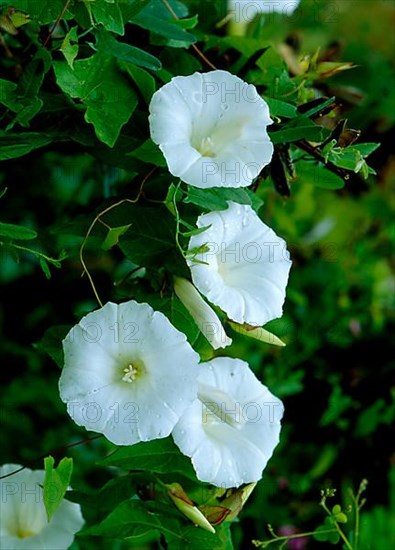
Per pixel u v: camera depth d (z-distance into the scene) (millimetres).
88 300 886
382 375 950
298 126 653
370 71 895
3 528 675
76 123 650
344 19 920
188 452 611
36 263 883
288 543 932
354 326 978
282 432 958
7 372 946
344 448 952
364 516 935
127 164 646
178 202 635
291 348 956
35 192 853
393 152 904
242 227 624
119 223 640
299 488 950
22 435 940
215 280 604
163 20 644
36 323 910
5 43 681
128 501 649
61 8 605
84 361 596
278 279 626
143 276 669
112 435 592
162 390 595
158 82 654
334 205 1011
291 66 753
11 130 645
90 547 828
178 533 644
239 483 624
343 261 1012
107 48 613
